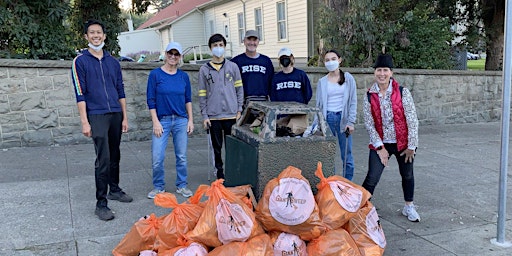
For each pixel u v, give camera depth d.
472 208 4.93
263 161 3.43
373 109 4.27
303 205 3.14
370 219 3.47
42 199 4.88
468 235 4.19
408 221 4.52
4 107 7.04
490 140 8.85
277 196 3.17
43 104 7.27
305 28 16.12
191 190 5.34
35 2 7.88
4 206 4.64
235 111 5.42
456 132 9.77
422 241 4.05
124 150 7.31
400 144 4.28
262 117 3.92
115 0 10.12
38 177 5.68
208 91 5.37
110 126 4.50
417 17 11.19
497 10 12.48
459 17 13.04
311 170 3.57
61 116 7.41
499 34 12.64
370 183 4.36
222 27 23.30
